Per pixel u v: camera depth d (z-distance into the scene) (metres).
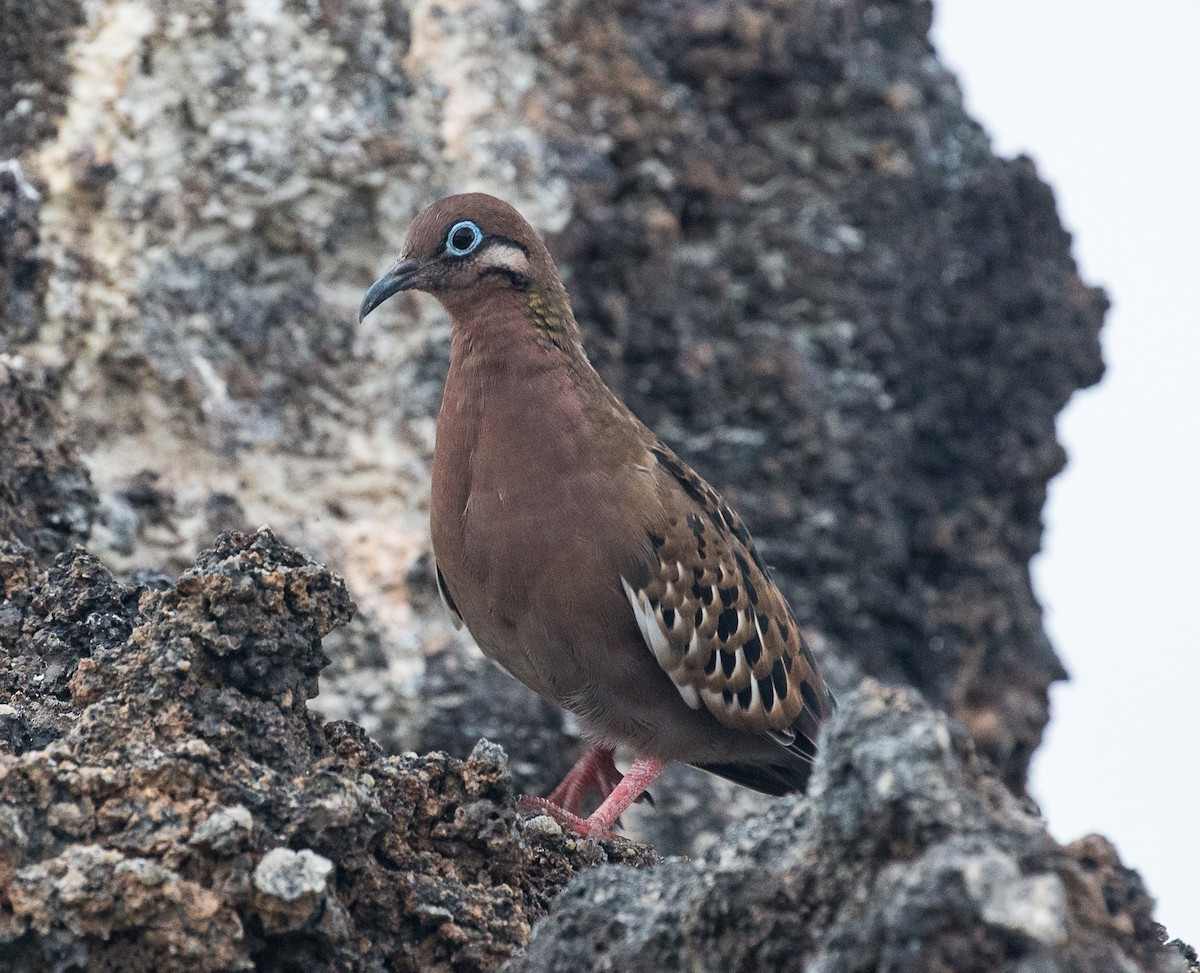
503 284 9.55
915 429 15.94
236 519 13.13
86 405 12.97
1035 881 5.31
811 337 15.55
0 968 6.09
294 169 13.59
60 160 13.02
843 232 15.66
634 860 8.72
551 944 6.40
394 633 13.52
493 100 14.56
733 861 5.96
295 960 6.40
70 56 13.20
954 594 15.77
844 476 15.21
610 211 14.95
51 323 12.73
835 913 5.68
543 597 9.35
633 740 10.01
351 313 13.89
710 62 15.43
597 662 9.56
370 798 6.88
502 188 14.38
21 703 7.77
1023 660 16.27
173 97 13.43
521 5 14.86
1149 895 6.09
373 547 13.66
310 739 7.18
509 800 7.45
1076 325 16.91
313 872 6.27
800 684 10.36
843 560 15.13
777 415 15.19
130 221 13.15
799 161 15.80
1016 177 16.66
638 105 15.13
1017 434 16.36
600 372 14.66
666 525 9.45
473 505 9.38
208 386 13.30
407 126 14.05
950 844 5.37
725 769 11.01
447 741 13.29
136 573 9.98
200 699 6.88
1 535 10.09
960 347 16.22
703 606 9.59
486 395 9.45
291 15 13.68
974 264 16.34
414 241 9.71
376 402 13.91
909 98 16.05
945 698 15.52
